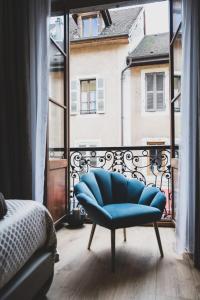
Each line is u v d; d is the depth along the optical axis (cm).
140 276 185
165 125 778
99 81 809
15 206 146
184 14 211
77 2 301
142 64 753
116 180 261
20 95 230
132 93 791
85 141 828
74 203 333
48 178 253
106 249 236
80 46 812
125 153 348
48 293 163
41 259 150
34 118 238
